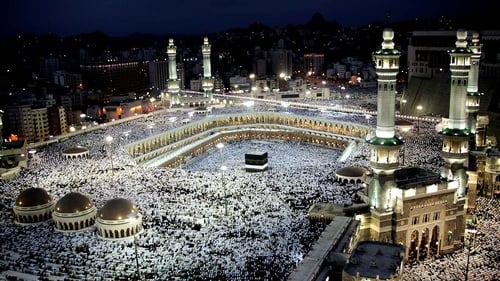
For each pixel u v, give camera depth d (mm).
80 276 69625
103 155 138250
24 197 93688
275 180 111188
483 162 117875
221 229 84062
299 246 76188
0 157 130500
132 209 86000
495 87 169000
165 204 96750
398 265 64500
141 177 115688
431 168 109625
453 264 82625
